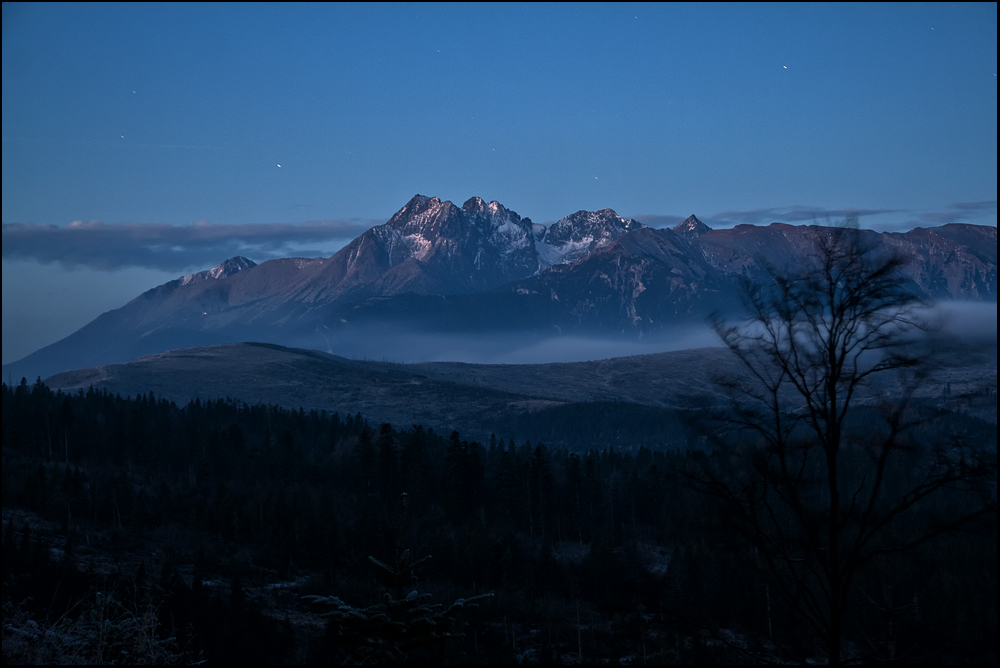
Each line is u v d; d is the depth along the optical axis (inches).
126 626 673.0
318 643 2365.9
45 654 629.9
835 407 667.4
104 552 3563.0
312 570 3639.3
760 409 706.8
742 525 696.4
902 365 650.8
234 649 2276.1
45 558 2442.2
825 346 672.4
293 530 3971.5
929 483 637.9
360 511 4104.3
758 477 695.1
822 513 677.9
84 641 653.3
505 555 3341.5
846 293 665.6
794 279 691.4
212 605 2576.3
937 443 641.0
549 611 2780.5
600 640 2331.4
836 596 642.2
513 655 2418.8
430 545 3639.3
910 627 660.1
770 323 691.4
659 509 3996.1
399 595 579.8
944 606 1210.0
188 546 3885.3
